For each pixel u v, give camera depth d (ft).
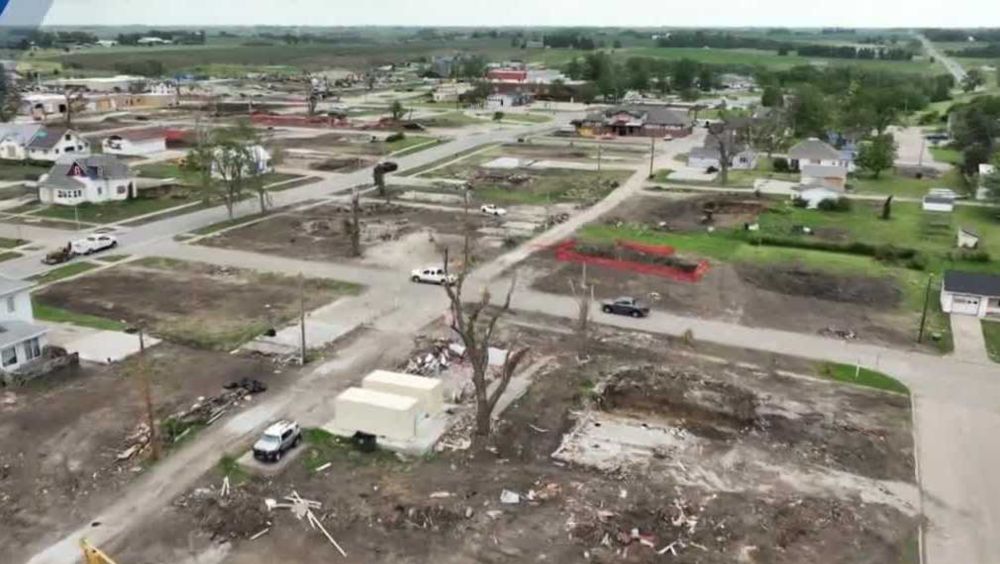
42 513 102.89
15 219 260.21
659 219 266.57
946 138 474.49
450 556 95.04
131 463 114.42
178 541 97.30
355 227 221.87
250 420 127.44
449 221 260.83
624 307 177.37
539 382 142.41
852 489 110.01
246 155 267.18
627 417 130.41
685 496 107.45
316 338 161.27
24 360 144.66
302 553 95.35
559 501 106.01
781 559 95.04
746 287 198.49
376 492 107.76
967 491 110.22
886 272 212.64
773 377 146.51
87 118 512.22
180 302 182.50
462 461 116.26
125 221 258.37
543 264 215.10
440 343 158.30
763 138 412.77
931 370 150.92
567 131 488.85
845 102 504.84
